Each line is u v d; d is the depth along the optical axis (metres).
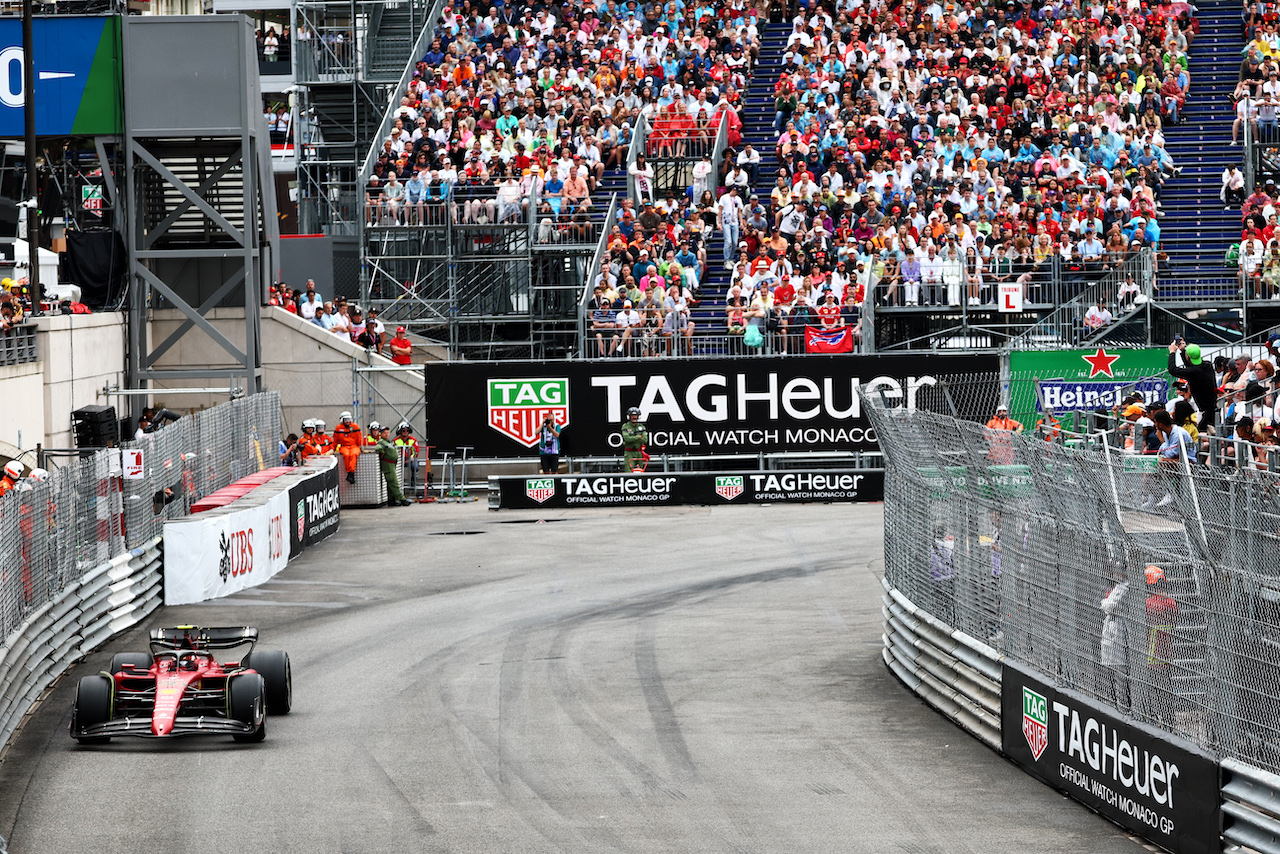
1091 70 67.81
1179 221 61.62
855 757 22.08
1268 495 15.61
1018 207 60.22
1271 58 66.75
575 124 66.06
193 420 40.41
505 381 54.78
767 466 55.47
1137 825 18.16
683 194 64.62
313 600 35.97
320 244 67.69
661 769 21.44
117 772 21.44
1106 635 19.11
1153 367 50.69
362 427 57.28
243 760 22.00
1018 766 21.58
